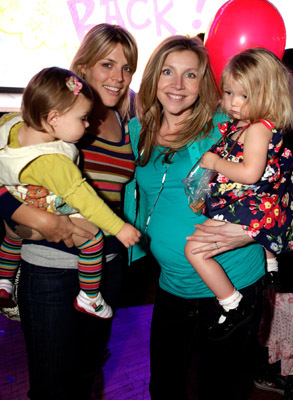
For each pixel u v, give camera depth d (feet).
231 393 5.48
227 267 5.22
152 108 5.52
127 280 10.80
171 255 5.37
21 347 8.14
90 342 5.65
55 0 13.97
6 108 11.63
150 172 5.57
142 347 8.28
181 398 5.95
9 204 4.50
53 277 4.81
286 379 7.23
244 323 5.06
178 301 5.59
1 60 13.98
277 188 5.08
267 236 5.01
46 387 4.96
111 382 7.29
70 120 4.35
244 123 5.09
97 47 5.09
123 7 14.78
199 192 5.15
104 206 4.50
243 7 5.55
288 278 6.35
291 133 5.46
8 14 13.65
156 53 5.28
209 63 5.29
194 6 15.57
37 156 4.23
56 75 4.31
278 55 5.69
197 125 5.34
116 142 5.53
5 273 5.20
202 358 5.47
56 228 4.48
